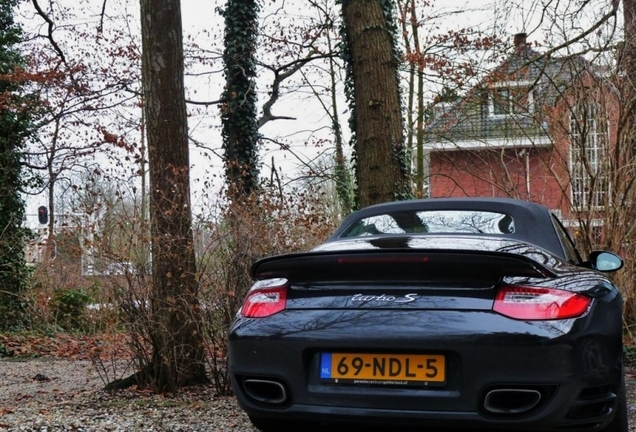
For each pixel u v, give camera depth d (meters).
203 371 6.39
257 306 3.58
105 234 6.10
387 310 3.25
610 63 8.70
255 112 16.95
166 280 6.09
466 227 4.31
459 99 14.65
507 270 3.21
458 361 3.14
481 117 13.43
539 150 9.84
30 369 9.84
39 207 19.06
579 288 3.34
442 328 3.14
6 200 15.88
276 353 3.41
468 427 3.16
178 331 6.03
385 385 3.23
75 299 14.58
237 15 16.75
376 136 9.94
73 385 7.68
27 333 14.21
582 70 8.85
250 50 16.80
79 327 14.41
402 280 3.32
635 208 8.41
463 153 13.42
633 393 6.02
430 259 3.24
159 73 6.48
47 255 15.29
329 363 3.33
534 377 3.06
